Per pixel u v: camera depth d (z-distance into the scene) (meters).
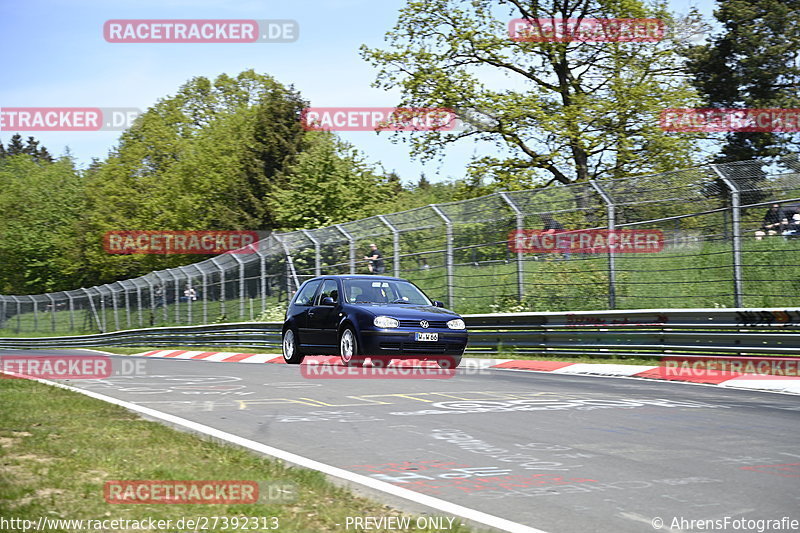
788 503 7.90
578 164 47.75
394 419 12.85
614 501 7.98
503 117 47.38
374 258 32.44
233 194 87.06
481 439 11.14
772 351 18.88
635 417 12.91
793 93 68.12
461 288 29.73
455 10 49.16
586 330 23.38
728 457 9.94
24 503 7.34
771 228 22.12
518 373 20.67
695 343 20.66
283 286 37.81
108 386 18.62
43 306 78.94
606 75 48.25
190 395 16.44
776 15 68.50
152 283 53.94
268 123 89.75
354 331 20.75
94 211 101.19
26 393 15.91
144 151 98.19
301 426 12.31
